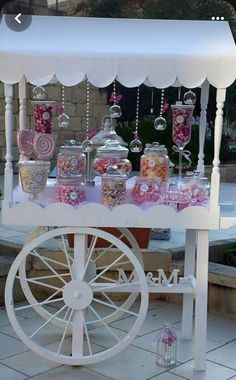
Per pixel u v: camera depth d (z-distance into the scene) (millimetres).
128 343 2715
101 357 2719
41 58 2529
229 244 4340
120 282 2854
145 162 2967
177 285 2812
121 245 2691
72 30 2777
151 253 3859
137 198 2793
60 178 2764
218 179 2680
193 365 2875
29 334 3236
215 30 2848
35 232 3221
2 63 2527
